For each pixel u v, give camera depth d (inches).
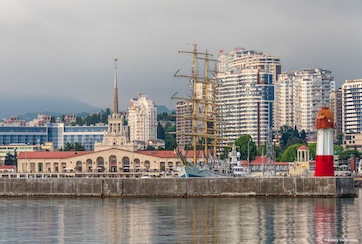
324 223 7239.2
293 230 6786.4
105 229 6953.7
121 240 6294.3
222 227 7022.6
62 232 6786.4
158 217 7810.0
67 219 7716.5
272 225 7126.0
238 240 6250.0
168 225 7194.9
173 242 6181.1
